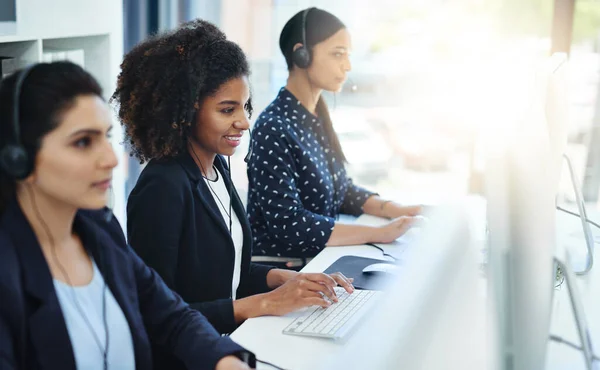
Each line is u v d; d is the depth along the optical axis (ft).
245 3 11.10
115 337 3.67
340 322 4.53
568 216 7.23
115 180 8.85
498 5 10.98
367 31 11.69
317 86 7.26
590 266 5.67
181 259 4.86
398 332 2.13
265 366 3.95
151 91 4.80
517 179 2.61
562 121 4.68
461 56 11.54
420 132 12.30
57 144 3.27
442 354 2.30
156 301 4.10
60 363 3.37
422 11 11.59
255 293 5.57
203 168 5.20
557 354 4.23
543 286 2.68
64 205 3.44
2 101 3.22
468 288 2.65
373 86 12.03
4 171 3.23
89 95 3.38
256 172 6.84
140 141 4.90
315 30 7.10
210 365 3.87
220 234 5.02
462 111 11.79
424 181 12.74
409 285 2.34
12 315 3.23
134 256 4.05
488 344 2.57
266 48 11.21
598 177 10.79
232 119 5.03
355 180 12.96
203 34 4.99
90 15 8.29
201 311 4.67
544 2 10.61
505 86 2.88
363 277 5.58
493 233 2.58
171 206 4.72
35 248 3.36
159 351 4.58
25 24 7.57
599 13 10.59
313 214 6.74
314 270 5.76
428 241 2.59
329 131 7.57
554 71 4.61
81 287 3.59
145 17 10.91
